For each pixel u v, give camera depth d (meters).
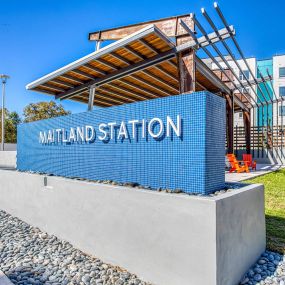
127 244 3.35
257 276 3.10
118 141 4.18
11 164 12.72
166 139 3.47
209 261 2.57
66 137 5.50
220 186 3.40
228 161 12.23
